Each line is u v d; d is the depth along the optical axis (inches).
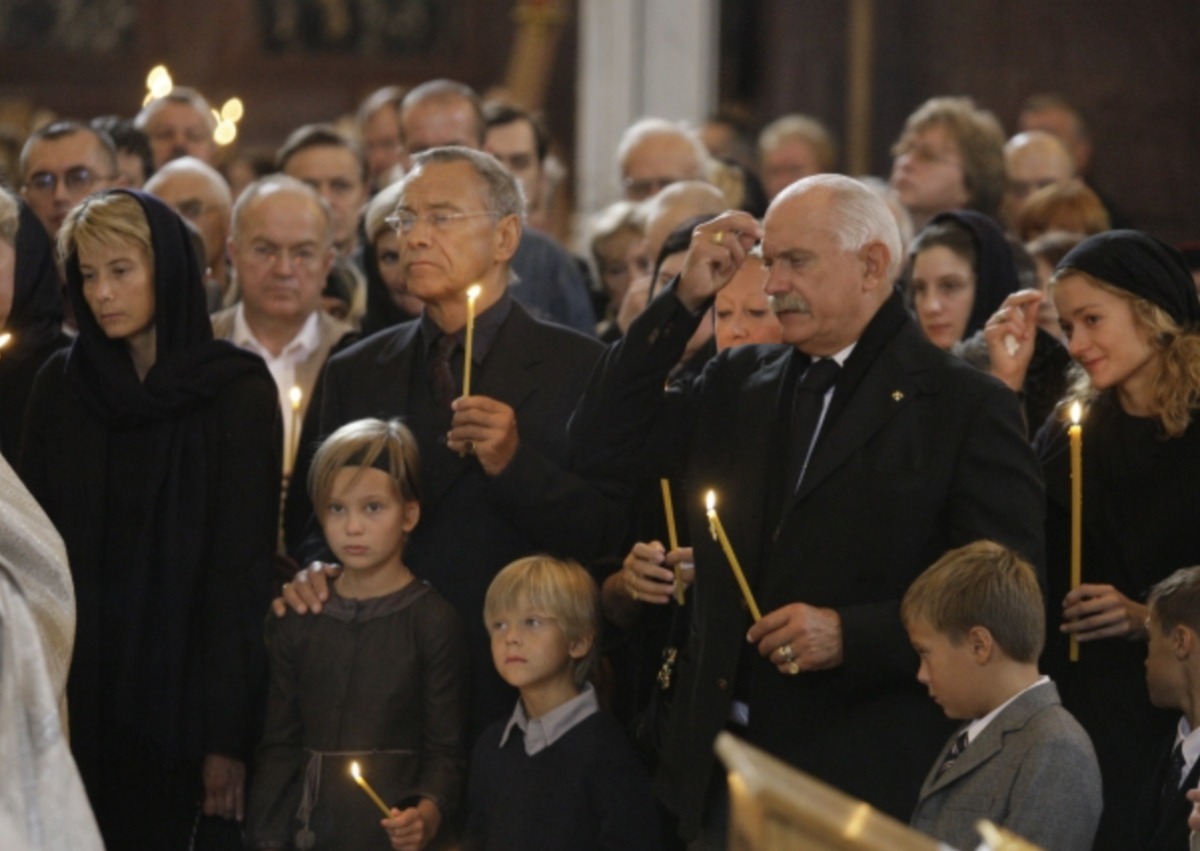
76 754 418.3
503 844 392.5
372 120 863.7
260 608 430.3
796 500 356.2
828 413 361.1
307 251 551.8
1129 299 409.7
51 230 586.9
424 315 447.8
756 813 181.9
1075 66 1203.2
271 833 411.2
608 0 1226.0
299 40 1585.9
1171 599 360.5
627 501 410.9
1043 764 326.0
